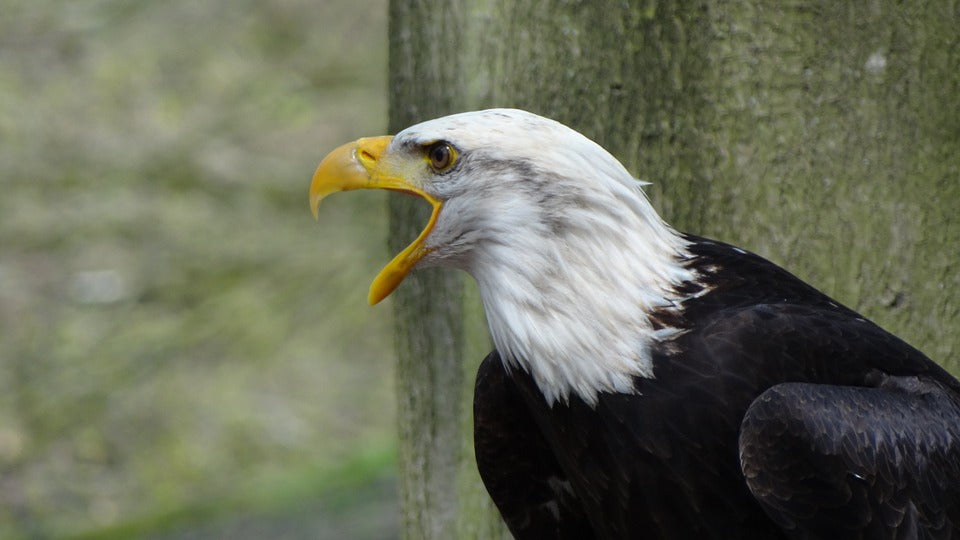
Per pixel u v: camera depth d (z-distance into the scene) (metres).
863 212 8.18
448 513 9.12
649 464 6.71
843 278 8.21
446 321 8.90
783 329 6.62
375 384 18.91
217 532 15.63
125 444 17.73
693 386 6.57
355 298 20.38
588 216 6.52
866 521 6.45
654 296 6.68
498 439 7.64
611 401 6.67
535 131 6.57
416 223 8.82
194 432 17.92
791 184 8.20
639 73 8.24
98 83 25.19
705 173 8.27
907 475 6.49
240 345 19.59
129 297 20.34
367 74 25.25
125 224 21.89
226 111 24.53
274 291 20.53
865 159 8.16
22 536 16.19
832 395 6.51
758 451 6.40
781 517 6.45
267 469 17.16
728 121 8.23
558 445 7.06
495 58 8.38
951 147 8.18
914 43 8.11
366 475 16.69
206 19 26.81
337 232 21.81
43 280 20.64
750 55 8.18
